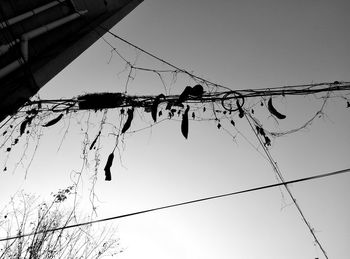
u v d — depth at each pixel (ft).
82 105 17.37
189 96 16.88
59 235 29.22
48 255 28.17
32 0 24.43
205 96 16.92
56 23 24.88
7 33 21.53
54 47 24.70
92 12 29.91
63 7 26.99
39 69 20.75
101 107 17.20
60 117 17.42
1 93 18.94
